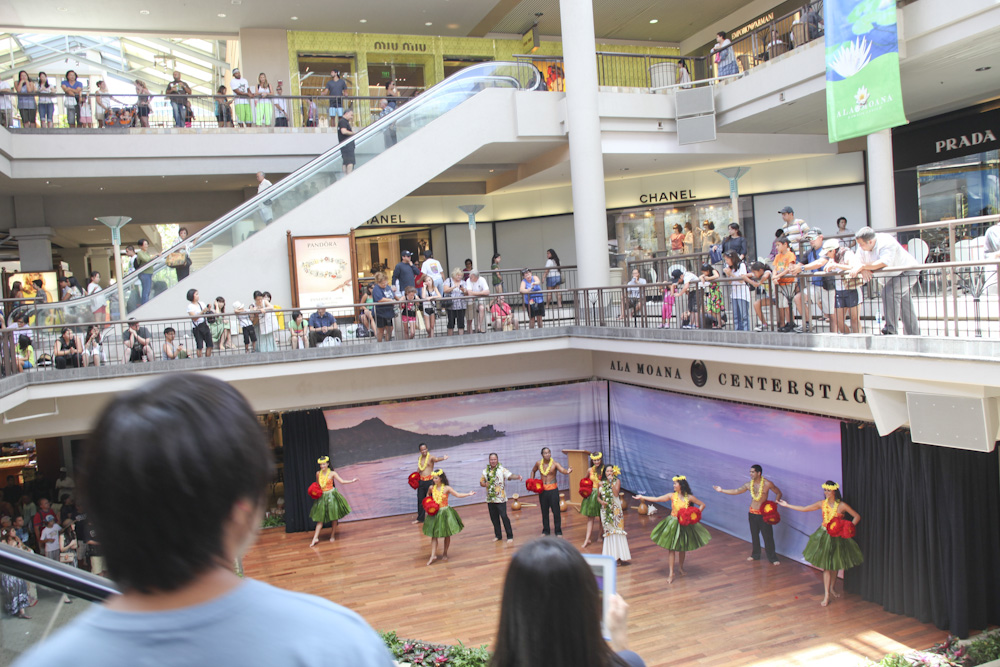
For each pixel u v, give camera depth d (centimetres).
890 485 956
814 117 1552
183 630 79
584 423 1609
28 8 1752
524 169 1803
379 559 1285
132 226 2017
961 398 753
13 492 1598
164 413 83
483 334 1378
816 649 883
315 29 2025
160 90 2702
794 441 1125
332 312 1414
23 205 1759
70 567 163
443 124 1508
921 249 932
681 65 1652
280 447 1808
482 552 1284
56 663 80
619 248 2064
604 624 209
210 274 1352
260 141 1662
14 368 1099
